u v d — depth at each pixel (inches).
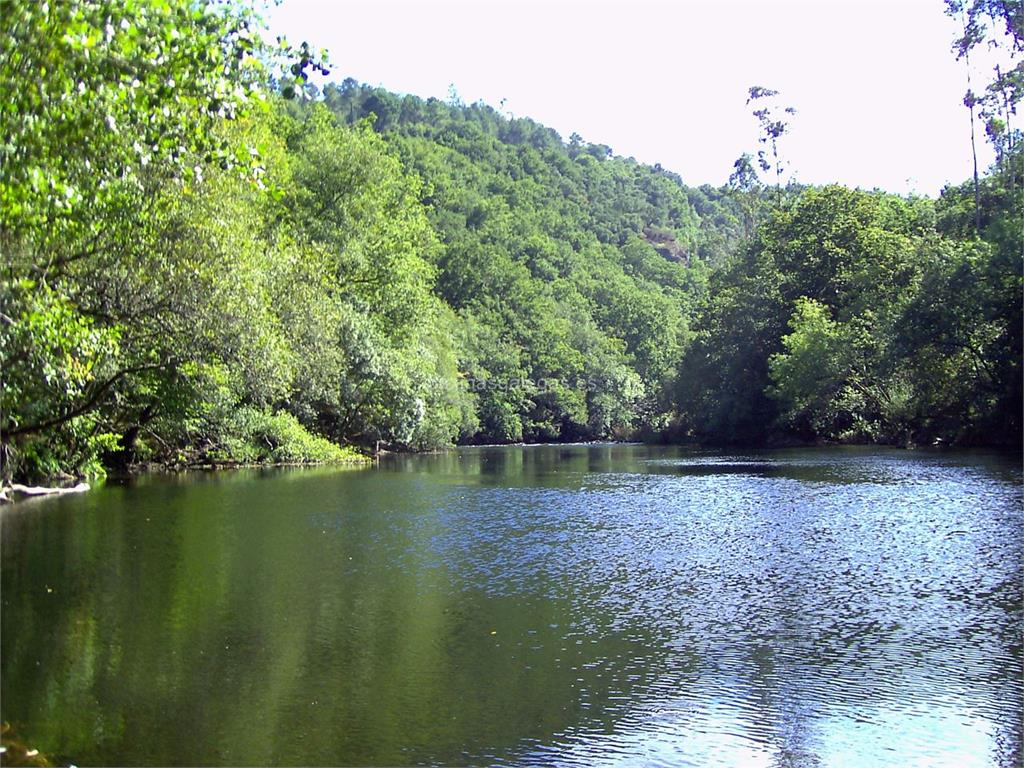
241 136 1096.2
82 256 810.8
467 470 1788.9
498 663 458.3
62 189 450.9
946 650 473.7
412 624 531.2
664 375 3917.3
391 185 2309.3
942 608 557.3
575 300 5231.3
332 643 490.9
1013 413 1927.9
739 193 4402.1
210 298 954.7
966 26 2249.0
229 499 1133.7
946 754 347.6
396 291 2249.0
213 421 1593.3
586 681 431.5
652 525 917.8
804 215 2851.9
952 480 1283.2
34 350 746.2
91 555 730.8
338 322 1747.0
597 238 7775.6
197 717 384.2
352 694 412.8
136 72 405.4
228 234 974.4
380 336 2129.7
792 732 368.8
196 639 496.1
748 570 679.7
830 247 2662.4
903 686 420.8
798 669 446.6
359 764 339.9
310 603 579.2
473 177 7194.9
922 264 2117.4
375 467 1881.2
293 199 1985.7
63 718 380.8
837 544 780.6
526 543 808.9
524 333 4227.4
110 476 1451.8
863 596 591.2
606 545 796.6
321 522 940.0
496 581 645.9
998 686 419.5
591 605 576.4
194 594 601.3
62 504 1053.2
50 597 589.0
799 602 578.6
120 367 1026.1
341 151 2087.8
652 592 611.2
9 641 489.4
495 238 5915.4
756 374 2844.5
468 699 406.6
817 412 2450.8
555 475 1626.5
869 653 469.7
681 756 347.3
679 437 3410.4
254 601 583.5
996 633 502.0
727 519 955.3
